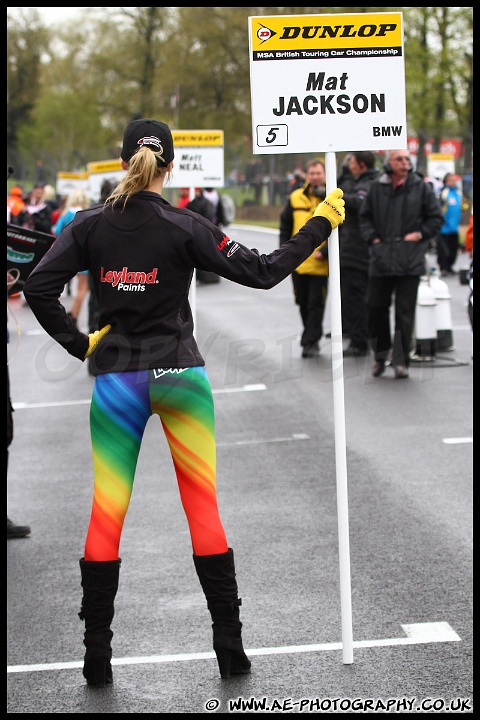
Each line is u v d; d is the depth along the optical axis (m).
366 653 5.04
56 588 6.20
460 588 5.88
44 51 82.69
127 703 4.62
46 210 25.66
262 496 7.96
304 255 4.80
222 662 4.77
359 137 4.89
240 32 62.19
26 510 7.92
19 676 4.97
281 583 6.07
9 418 7.18
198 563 4.75
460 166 39.81
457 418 10.44
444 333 14.34
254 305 21.84
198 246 4.61
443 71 47.28
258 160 48.41
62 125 67.75
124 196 4.66
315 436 9.93
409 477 8.34
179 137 14.54
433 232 12.34
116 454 4.68
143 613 5.70
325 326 17.44
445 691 4.62
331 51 4.86
